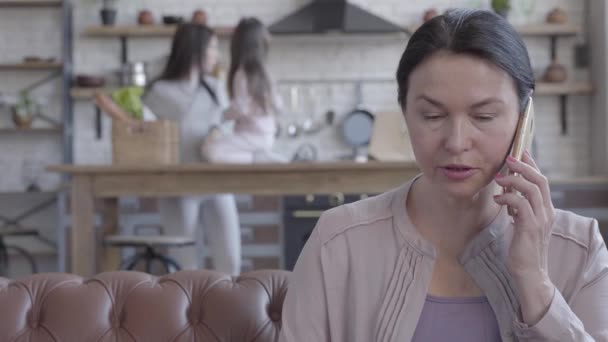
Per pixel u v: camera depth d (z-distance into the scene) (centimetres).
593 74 593
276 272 154
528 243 101
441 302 108
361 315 110
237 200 512
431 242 111
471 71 96
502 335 105
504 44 97
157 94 387
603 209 499
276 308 149
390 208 114
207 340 145
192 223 373
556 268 109
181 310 148
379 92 605
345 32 568
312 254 114
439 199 108
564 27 584
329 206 508
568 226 110
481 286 107
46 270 576
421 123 100
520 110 101
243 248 512
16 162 610
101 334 147
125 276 154
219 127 379
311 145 601
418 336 107
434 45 98
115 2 606
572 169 601
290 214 510
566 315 100
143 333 146
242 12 605
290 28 565
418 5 601
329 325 113
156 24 606
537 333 100
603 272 108
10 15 609
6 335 147
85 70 607
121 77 590
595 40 589
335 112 605
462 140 98
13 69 606
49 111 610
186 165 341
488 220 110
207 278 152
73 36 607
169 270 389
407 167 337
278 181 342
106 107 361
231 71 377
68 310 149
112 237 367
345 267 112
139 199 518
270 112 381
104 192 350
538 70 603
